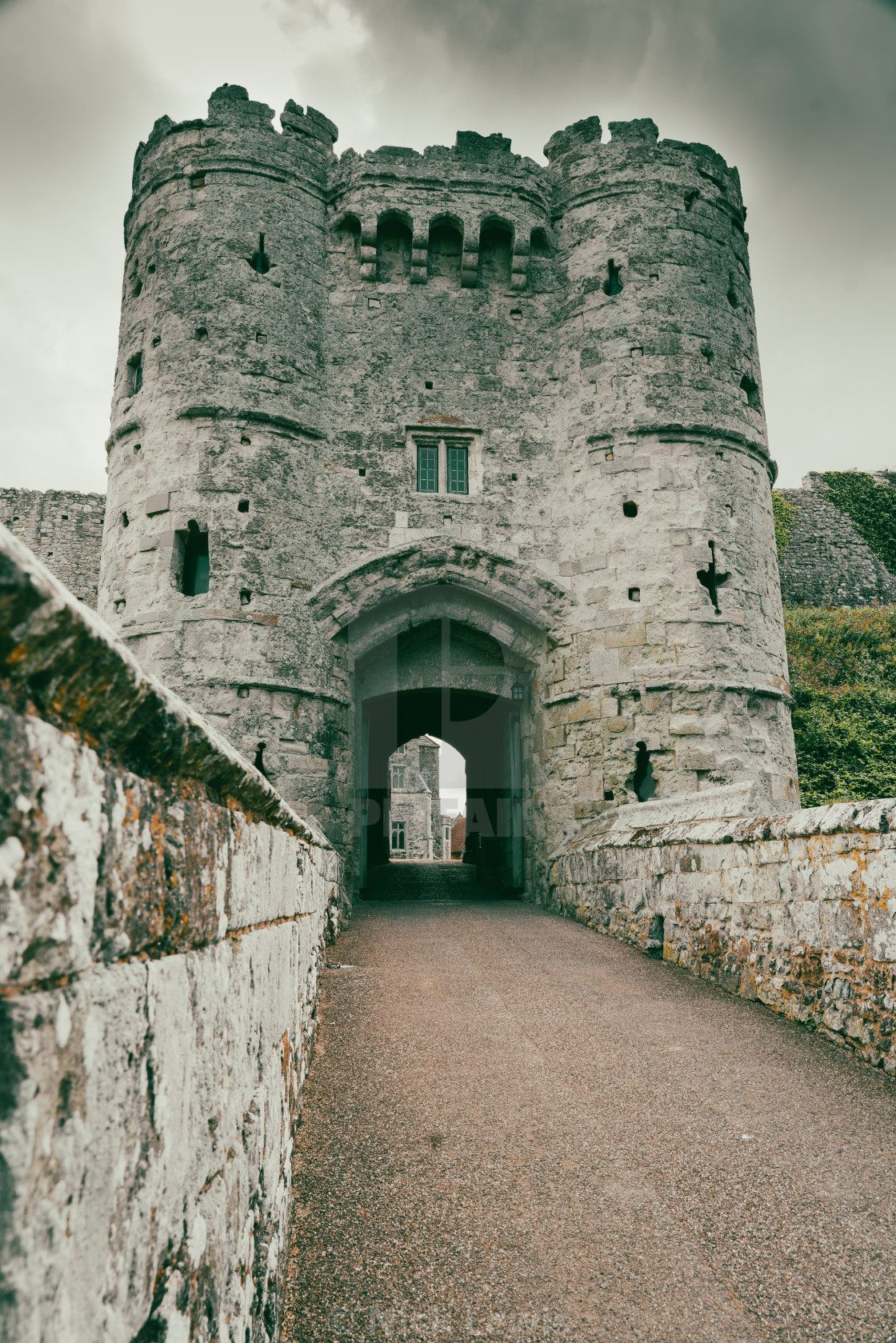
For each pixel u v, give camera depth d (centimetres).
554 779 1516
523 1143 403
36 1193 96
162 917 158
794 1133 409
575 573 1555
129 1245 128
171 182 1598
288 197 1616
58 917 111
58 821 113
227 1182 198
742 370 1639
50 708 118
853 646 2231
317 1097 464
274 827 328
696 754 1415
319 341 1598
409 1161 385
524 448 1623
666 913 848
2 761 99
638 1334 264
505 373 1650
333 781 1448
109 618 1480
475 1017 629
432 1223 331
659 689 1444
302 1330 267
